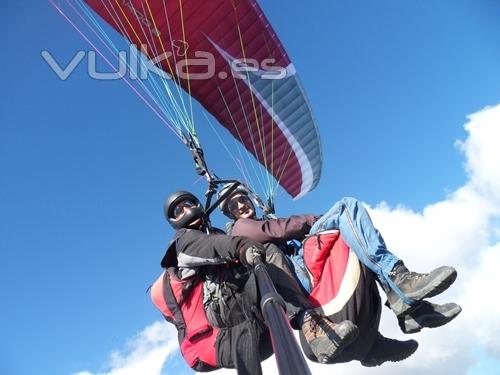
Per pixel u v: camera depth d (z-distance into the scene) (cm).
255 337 328
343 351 354
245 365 323
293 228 371
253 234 369
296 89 777
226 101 764
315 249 355
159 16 681
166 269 368
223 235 314
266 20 728
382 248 331
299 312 344
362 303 340
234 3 695
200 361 352
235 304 333
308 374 153
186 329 354
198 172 469
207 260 318
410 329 338
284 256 356
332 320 340
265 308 211
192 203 381
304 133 809
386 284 338
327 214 361
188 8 683
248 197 445
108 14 660
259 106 773
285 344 173
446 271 300
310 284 362
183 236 337
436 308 335
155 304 375
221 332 341
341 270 347
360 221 340
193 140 504
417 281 312
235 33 722
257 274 261
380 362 394
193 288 355
